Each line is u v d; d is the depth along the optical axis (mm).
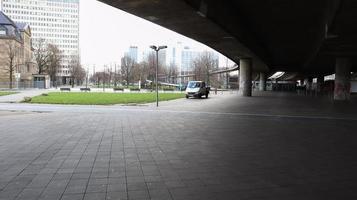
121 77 123812
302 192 6359
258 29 26844
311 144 11391
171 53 159500
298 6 18875
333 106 31594
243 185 6746
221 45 30062
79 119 17922
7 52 84125
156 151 9906
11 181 6840
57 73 113750
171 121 17609
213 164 8430
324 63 51688
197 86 44562
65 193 6145
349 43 26203
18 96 40906
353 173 7746
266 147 10758
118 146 10594
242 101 38000
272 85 96688
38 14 137375
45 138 11922
